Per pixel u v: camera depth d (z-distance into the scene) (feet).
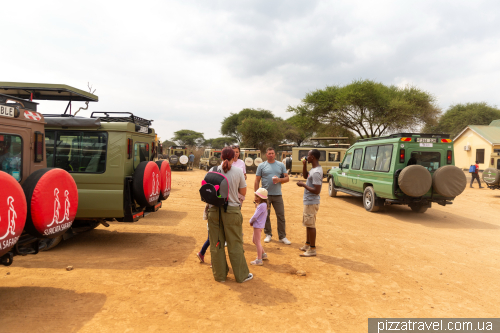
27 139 13.52
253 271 16.05
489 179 52.95
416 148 31.42
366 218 31.78
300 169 71.51
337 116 106.83
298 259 18.24
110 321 10.72
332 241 22.61
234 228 14.33
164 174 23.00
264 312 11.78
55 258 17.24
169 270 15.74
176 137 225.15
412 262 18.56
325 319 11.48
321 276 15.72
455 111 151.02
